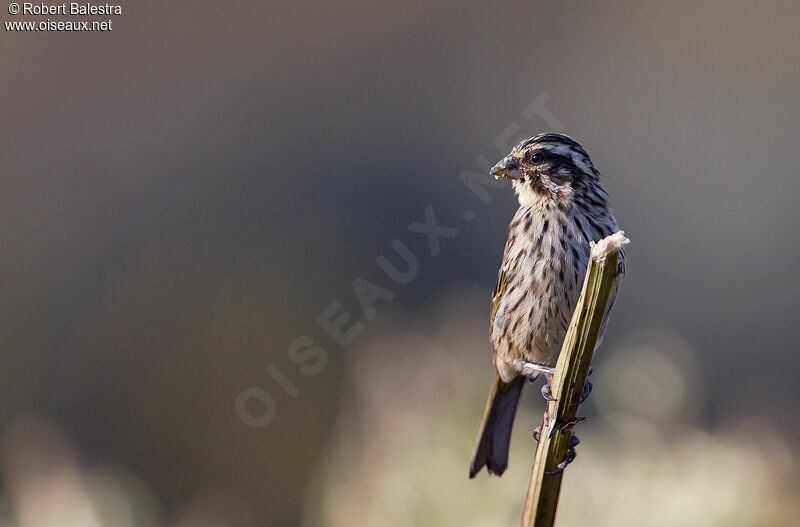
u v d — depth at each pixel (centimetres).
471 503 762
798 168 1953
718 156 2016
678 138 2036
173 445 1208
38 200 1655
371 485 782
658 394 793
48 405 1303
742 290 1780
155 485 1175
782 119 2112
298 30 2053
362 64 2028
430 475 772
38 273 1512
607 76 2123
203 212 1664
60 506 749
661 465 756
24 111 1773
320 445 1167
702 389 913
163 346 1346
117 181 1714
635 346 848
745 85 2136
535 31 2195
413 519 763
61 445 798
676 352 842
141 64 1891
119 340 1367
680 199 1936
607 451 773
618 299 1727
